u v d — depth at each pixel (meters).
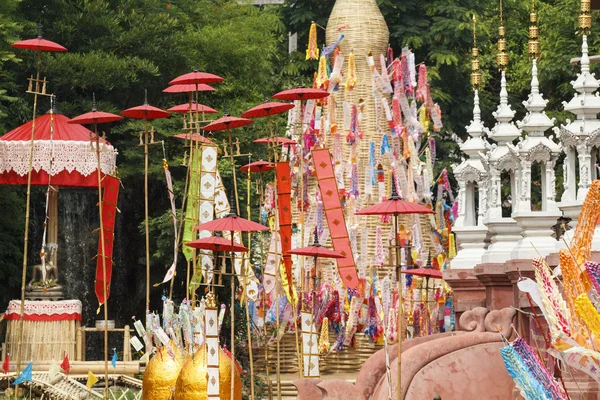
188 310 16.44
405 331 20.64
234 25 32.62
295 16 37.34
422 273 17.22
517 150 14.59
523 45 37.16
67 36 29.27
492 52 37.78
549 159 14.53
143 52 29.72
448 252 22.38
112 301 30.75
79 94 31.25
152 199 30.81
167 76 30.44
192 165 17.42
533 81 14.94
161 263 29.73
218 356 14.40
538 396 9.89
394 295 21.02
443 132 36.03
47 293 23.64
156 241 29.36
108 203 16.75
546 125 14.66
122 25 30.66
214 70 31.16
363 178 22.12
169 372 16.31
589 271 10.05
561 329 9.91
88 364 22.09
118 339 30.05
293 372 21.50
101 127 31.39
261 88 32.69
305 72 37.72
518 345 10.10
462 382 14.65
